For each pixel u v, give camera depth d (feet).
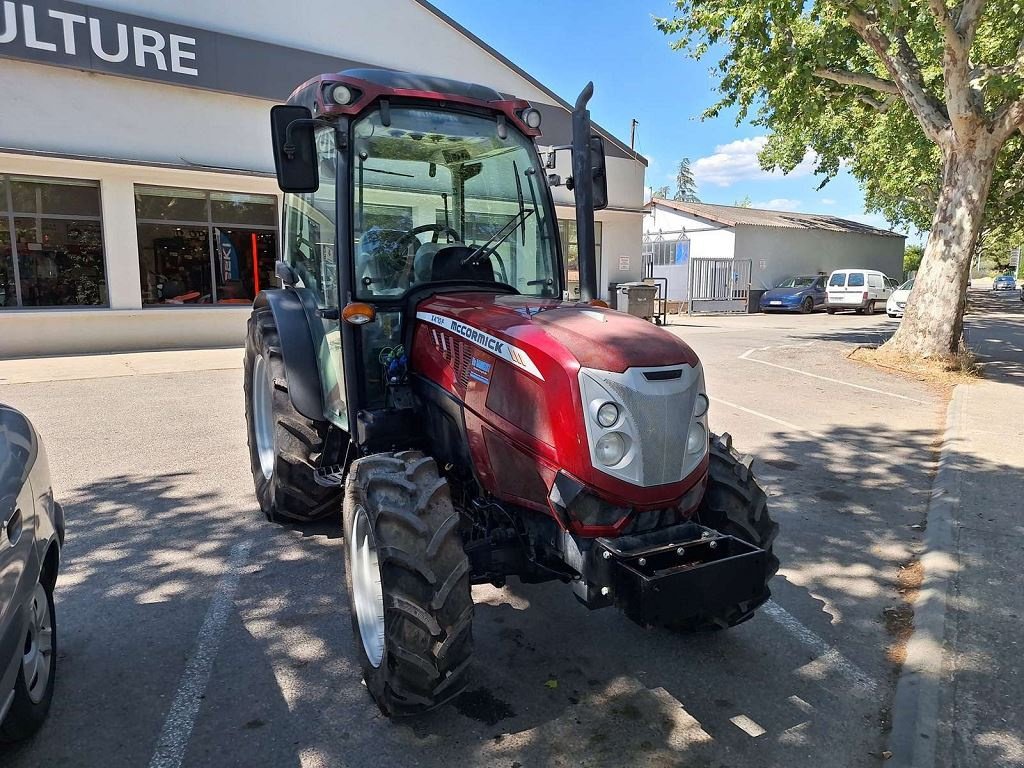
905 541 15.72
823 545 15.51
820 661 11.18
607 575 8.64
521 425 9.38
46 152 37.01
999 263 219.41
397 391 11.82
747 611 10.50
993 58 39.81
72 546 15.10
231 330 46.32
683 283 94.02
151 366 37.40
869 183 93.40
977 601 12.59
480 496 10.83
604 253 64.95
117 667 10.72
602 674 10.76
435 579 8.72
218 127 43.42
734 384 33.76
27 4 36.17
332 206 12.75
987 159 35.99
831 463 21.40
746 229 99.50
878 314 89.76
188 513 17.04
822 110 42.32
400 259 12.28
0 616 7.75
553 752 9.01
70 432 24.35
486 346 9.99
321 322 14.07
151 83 40.73
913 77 38.04
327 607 12.60
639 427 8.75
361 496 9.52
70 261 40.60
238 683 10.39
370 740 9.20
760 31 35.60
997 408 27.86
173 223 43.39
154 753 8.88
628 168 64.49
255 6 43.60
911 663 10.83
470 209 12.98
